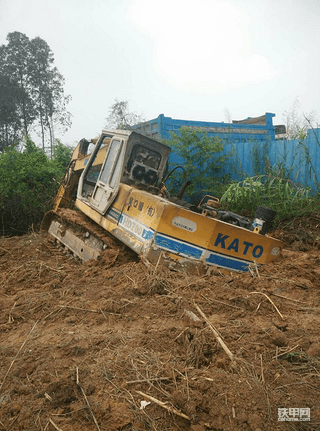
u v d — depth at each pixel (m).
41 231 8.84
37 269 6.16
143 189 6.84
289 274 5.36
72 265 6.68
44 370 3.18
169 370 3.08
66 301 4.65
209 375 2.98
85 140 9.41
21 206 11.78
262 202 10.36
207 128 13.45
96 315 4.26
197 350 3.29
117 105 17.75
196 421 2.59
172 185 12.48
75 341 3.65
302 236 8.61
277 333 3.55
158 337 3.60
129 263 5.69
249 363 3.14
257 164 11.53
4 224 11.94
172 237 5.28
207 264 5.40
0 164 12.01
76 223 7.24
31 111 32.53
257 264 5.80
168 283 4.78
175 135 12.30
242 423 2.50
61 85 34.25
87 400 2.77
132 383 2.96
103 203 6.79
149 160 6.89
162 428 2.57
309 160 9.88
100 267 6.00
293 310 4.25
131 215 5.97
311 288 4.91
